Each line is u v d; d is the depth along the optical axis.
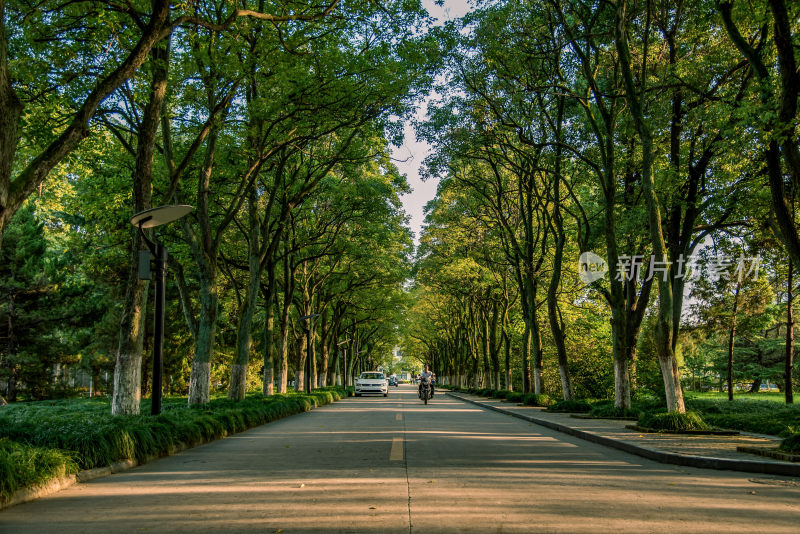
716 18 16.19
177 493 6.43
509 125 21.17
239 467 8.43
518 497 6.17
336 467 8.41
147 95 12.57
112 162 17.56
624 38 15.24
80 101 13.62
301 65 15.43
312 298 35.66
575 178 24.30
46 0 11.16
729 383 34.81
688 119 17.92
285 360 28.80
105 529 4.88
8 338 28.75
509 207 29.89
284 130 17.84
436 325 65.12
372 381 48.25
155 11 8.73
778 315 39.31
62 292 30.55
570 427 14.78
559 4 18.14
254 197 21.36
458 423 17.91
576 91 21.19
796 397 45.53
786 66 10.22
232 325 43.44
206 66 14.45
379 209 25.88
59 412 13.09
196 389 17.52
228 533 4.71
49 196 25.55
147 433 9.17
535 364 28.91
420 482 7.12
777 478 7.66
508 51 19.66
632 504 5.82
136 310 12.41
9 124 6.78
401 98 17.89
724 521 5.12
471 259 33.44
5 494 5.71
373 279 37.34
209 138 17.58
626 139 20.55
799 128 10.78
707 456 8.89
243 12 10.45
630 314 22.16
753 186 17.30
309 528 4.86
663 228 19.80
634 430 13.85
